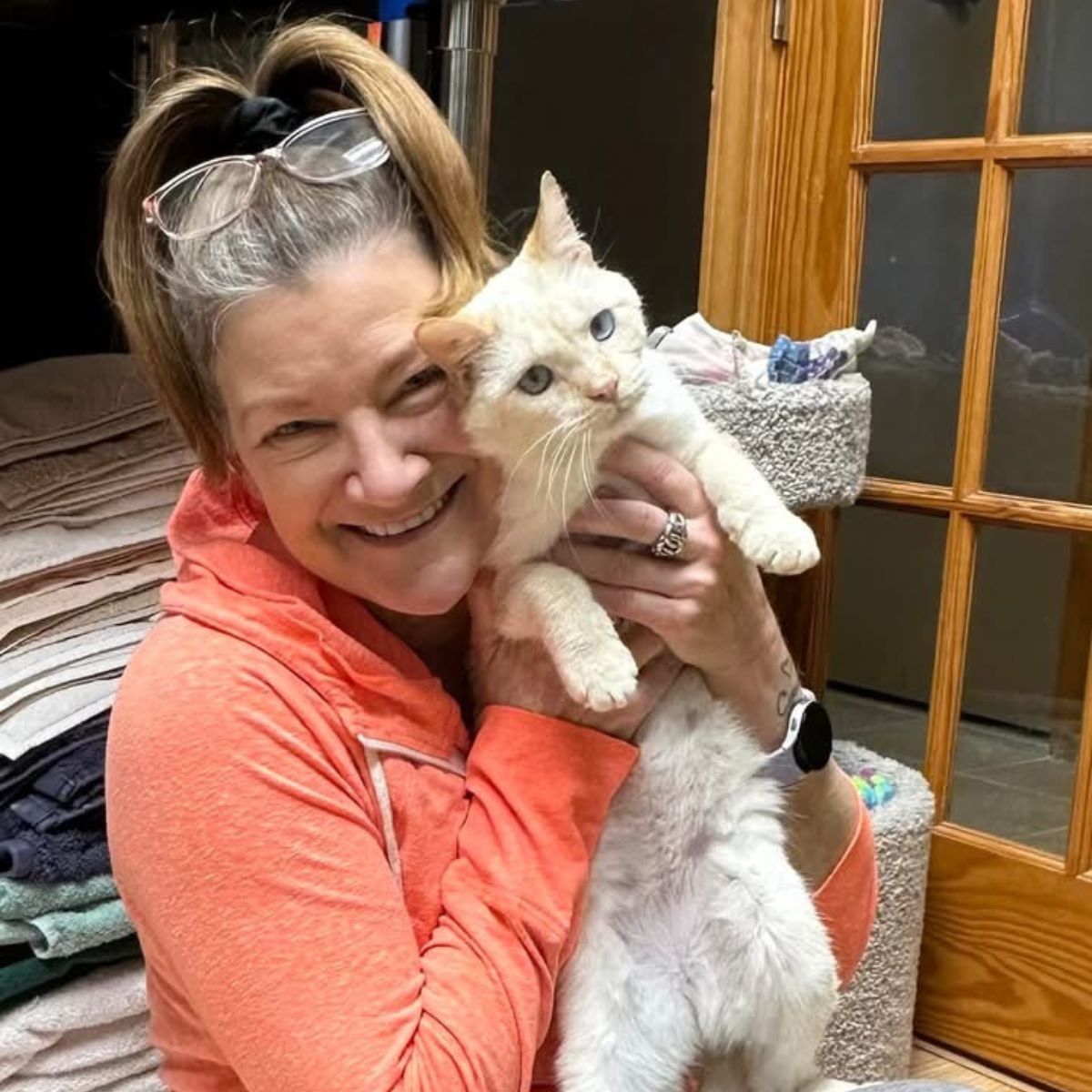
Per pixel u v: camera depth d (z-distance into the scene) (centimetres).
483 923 81
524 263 90
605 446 92
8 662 121
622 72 218
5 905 109
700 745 98
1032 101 163
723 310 184
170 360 84
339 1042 74
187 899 76
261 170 77
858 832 108
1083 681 165
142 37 153
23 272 156
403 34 127
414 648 96
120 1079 119
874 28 171
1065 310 163
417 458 80
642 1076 96
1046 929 168
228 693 78
